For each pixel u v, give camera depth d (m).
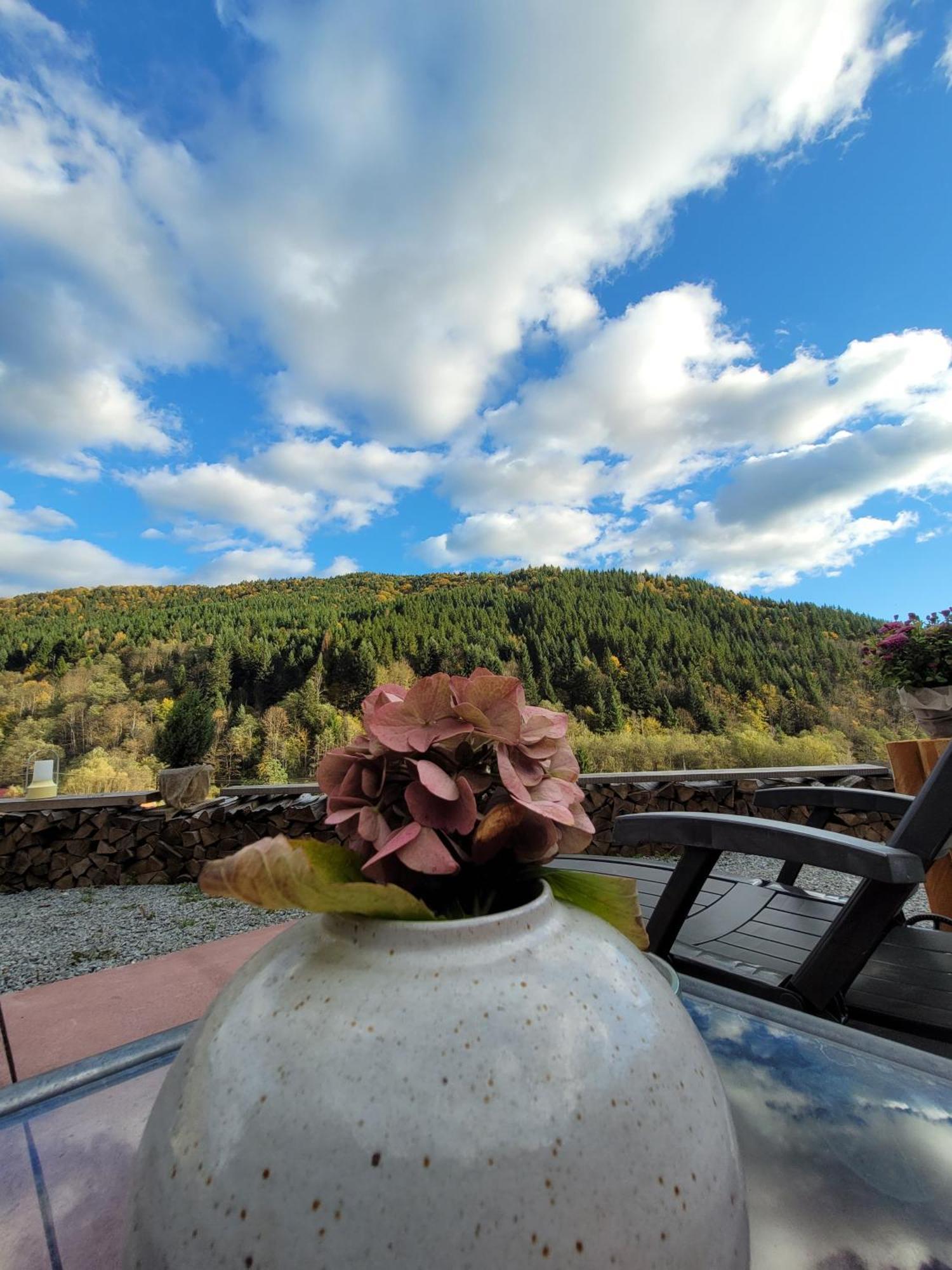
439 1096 0.30
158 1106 0.39
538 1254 0.28
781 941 1.19
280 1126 0.31
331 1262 0.28
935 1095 0.68
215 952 2.19
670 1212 0.32
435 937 0.36
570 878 0.49
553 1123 0.31
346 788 0.43
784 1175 0.57
